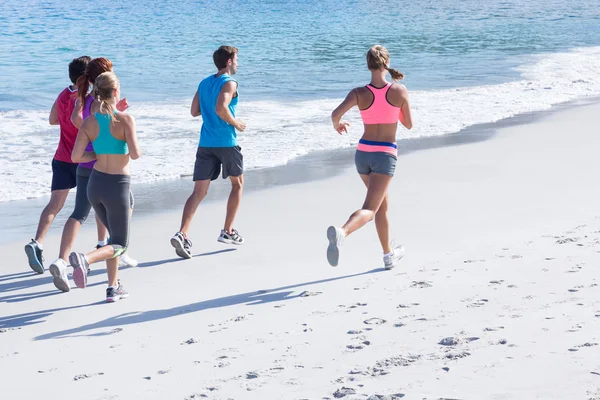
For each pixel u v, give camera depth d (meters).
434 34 115.75
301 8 167.50
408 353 12.42
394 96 17.53
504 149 35.97
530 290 15.73
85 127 16.50
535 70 73.50
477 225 22.58
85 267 16.03
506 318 13.85
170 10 161.88
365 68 77.81
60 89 64.69
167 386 11.90
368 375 11.51
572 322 13.17
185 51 94.38
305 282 18.09
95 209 17.12
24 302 17.56
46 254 21.81
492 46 98.94
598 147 35.53
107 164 16.66
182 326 15.26
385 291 16.75
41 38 109.00
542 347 11.89
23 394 11.98
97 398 11.61
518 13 155.88
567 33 115.62
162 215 26.23
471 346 12.40
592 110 48.81
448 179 29.61
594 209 23.69
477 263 18.45
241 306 16.44
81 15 148.62
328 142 40.34
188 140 41.09
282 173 32.81
